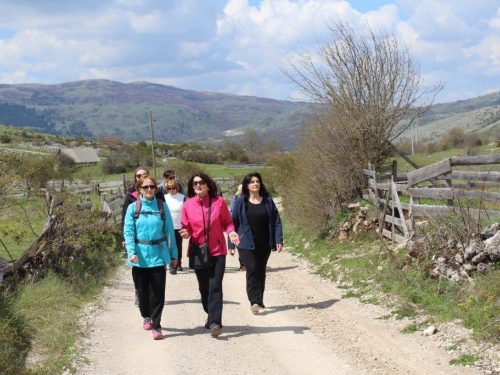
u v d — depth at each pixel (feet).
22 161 36.55
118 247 46.52
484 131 393.70
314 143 51.72
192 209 23.61
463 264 24.39
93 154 276.82
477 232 24.80
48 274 29.40
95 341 22.82
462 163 29.71
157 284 23.21
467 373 17.46
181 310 27.81
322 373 18.72
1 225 34.73
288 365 19.61
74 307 27.35
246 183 26.53
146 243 23.06
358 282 30.50
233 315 26.61
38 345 21.49
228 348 21.62
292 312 26.71
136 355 21.11
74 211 35.63
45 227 32.73
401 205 35.12
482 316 20.56
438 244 27.32
